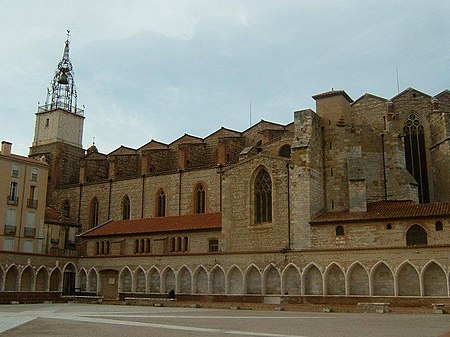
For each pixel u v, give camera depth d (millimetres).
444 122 70688
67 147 115312
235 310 55156
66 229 98812
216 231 73938
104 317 39438
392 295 56781
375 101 79312
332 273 61094
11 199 87875
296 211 67188
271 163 70688
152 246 78375
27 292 74375
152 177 94938
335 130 74000
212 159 97938
